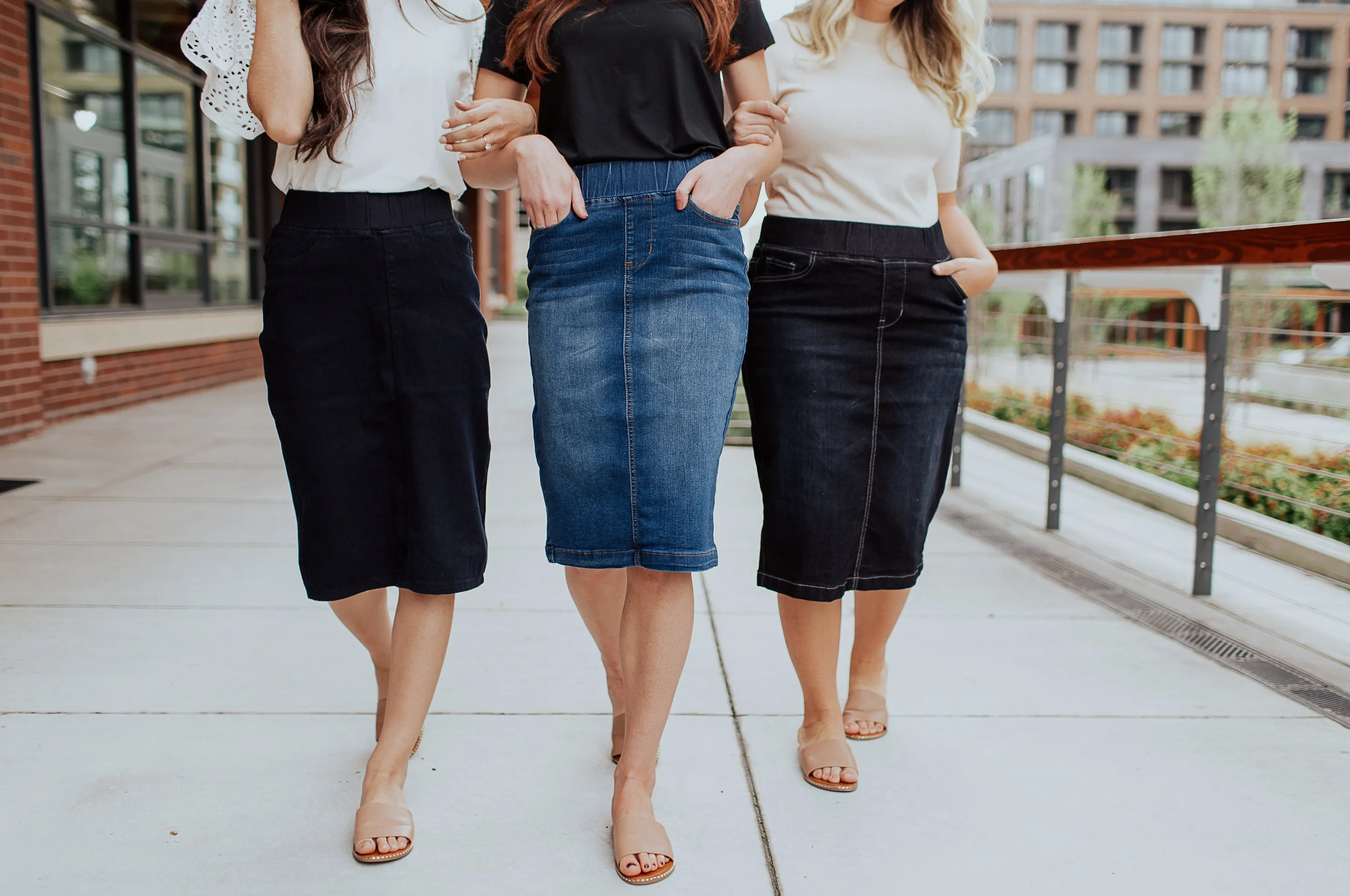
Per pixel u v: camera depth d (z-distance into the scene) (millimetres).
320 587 1613
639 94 1510
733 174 1514
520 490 4270
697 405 1503
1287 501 3002
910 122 1748
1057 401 3658
